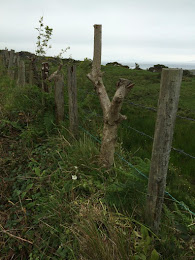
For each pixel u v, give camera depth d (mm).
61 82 4344
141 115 5957
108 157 3143
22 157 3701
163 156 1986
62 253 2154
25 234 2408
